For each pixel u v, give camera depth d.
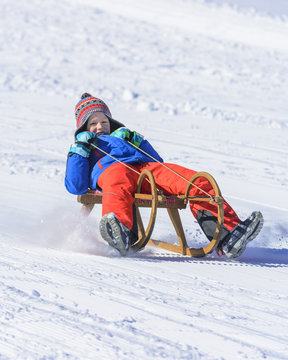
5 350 4.88
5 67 44.97
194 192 9.77
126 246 9.06
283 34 70.81
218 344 5.14
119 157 10.41
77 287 6.84
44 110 32.00
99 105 11.49
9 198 13.95
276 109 36.88
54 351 4.86
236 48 63.38
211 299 6.65
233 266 8.81
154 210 9.34
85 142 10.38
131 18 72.00
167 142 25.06
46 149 21.70
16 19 63.56
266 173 19.86
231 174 19.34
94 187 10.20
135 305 6.21
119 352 4.86
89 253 9.27
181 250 9.88
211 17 75.38
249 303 6.55
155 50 57.53
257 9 80.25
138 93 39.03
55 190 15.36
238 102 38.72
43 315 5.72
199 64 53.44
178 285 7.26
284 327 5.69
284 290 7.33
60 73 44.34
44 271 7.58
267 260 9.60
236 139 26.89
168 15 74.69
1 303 6.07
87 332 5.28
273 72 52.59
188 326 5.59
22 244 9.47
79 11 71.62
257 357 4.86
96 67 48.12
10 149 21.22
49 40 56.84
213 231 9.52
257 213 9.04
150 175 9.43
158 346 5.02
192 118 32.72
